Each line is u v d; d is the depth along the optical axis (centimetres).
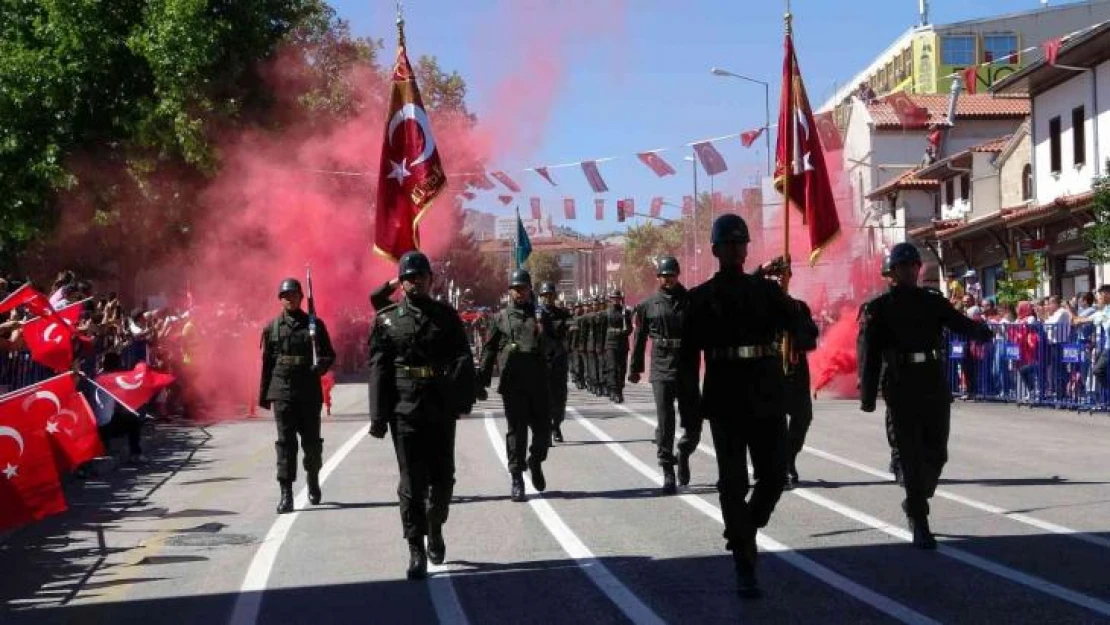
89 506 1071
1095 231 2317
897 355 827
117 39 2536
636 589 699
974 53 5750
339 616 656
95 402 1322
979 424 1691
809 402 1096
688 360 713
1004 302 2800
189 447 1570
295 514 1010
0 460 818
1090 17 5716
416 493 755
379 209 1419
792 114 1170
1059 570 718
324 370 1032
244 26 2764
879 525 888
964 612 622
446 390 764
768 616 625
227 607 685
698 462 1322
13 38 2577
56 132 2542
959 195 4288
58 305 1334
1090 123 2914
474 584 726
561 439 1549
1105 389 1816
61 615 676
